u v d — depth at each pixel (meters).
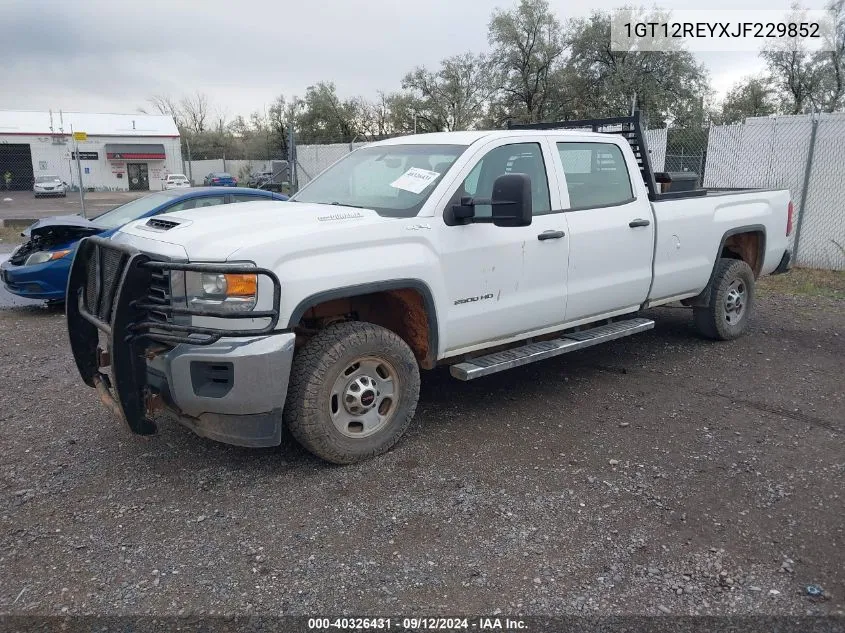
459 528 3.52
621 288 5.61
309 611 2.90
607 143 5.62
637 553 3.30
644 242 5.71
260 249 3.66
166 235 3.94
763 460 4.30
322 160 17.00
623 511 3.68
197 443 4.54
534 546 3.36
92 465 4.24
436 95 37.84
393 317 4.59
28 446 4.52
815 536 3.45
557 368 6.20
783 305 8.79
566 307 5.22
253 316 3.61
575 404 5.29
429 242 4.32
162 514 3.66
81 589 3.04
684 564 3.21
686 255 6.17
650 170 6.11
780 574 3.14
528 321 4.99
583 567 3.19
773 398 5.41
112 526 3.55
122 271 3.77
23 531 3.50
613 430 4.78
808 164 11.38
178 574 3.15
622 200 5.64
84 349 4.43
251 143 57.38
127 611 2.90
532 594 3.00
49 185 42.88
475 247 4.54
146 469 4.18
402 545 3.37
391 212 4.43
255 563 3.23
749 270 6.90
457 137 4.99
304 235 3.83
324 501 3.79
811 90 32.59
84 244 4.20
